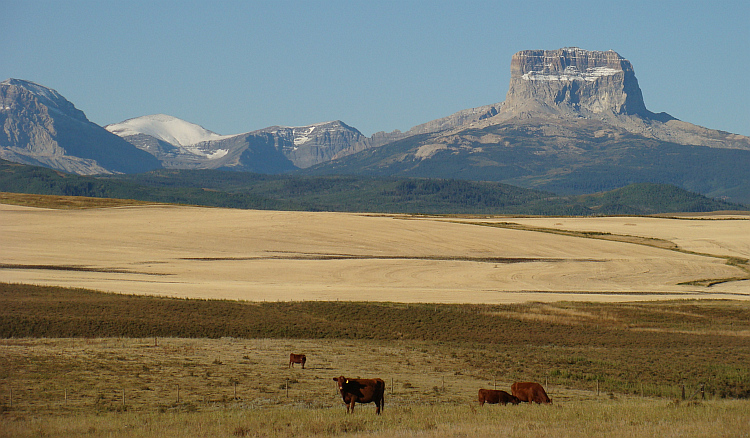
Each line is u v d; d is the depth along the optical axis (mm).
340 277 96562
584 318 66875
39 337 55719
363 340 58062
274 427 25859
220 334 59281
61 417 30672
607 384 42438
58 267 97688
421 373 44344
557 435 23656
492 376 44125
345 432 25000
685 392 40281
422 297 78062
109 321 60188
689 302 76375
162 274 94938
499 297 79312
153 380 39812
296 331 60344
